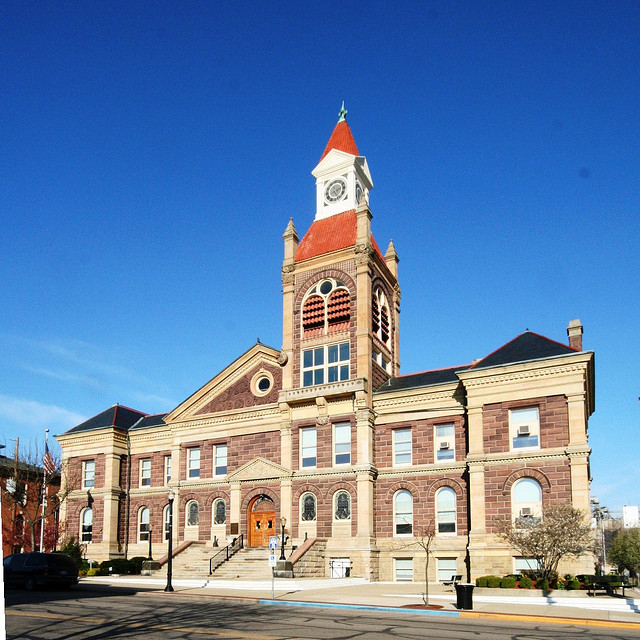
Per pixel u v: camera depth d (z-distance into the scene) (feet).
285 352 162.09
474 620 80.48
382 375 161.99
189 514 169.27
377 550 142.72
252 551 148.05
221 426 168.66
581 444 123.75
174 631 65.98
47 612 81.15
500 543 126.31
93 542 180.96
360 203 166.81
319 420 153.38
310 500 150.92
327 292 161.89
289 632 66.08
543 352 133.59
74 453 191.83
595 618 80.28
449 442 142.82
